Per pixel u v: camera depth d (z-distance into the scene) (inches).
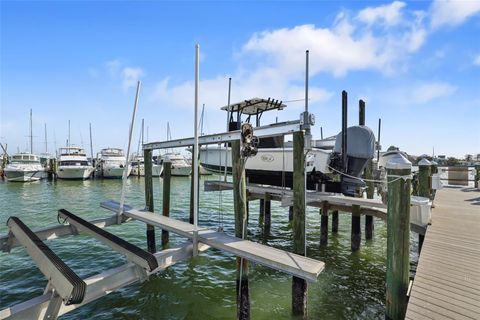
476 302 131.8
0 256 290.7
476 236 223.6
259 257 145.6
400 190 153.3
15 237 206.5
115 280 132.7
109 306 204.4
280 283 241.1
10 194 826.2
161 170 1376.7
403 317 151.6
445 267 167.2
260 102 446.0
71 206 631.2
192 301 212.1
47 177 1294.3
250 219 502.6
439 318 120.6
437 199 417.1
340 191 363.6
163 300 213.2
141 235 378.0
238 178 187.6
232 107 469.1
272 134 211.6
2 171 1255.5
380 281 247.0
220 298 216.7
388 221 157.8
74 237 356.8
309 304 209.0
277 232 416.2
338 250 327.9
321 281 246.1
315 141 535.8
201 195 832.9
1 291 221.9
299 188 195.0
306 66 242.5
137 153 1545.3
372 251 324.5
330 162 373.4
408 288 156.2
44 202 687.1
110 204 285.4
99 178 1318.9
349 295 222.4
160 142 300.2
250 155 185.3
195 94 181.9
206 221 485.1
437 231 237.0
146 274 144.2
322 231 339.9
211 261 284.2
